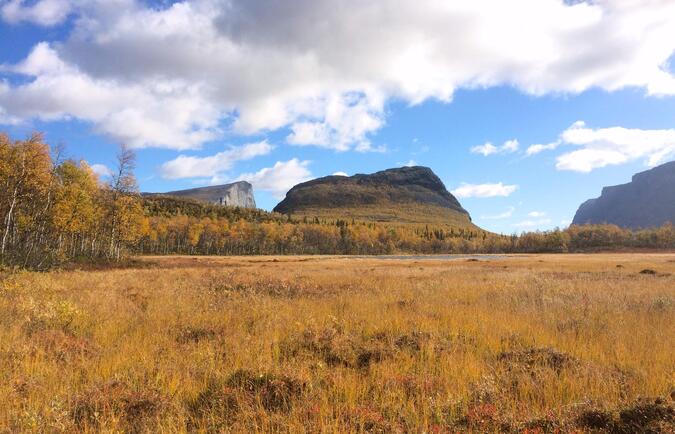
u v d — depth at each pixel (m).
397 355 6.99
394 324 9.31
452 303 12.73
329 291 16.45
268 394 5.29
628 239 141.88
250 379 5.71
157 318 10.12
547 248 146.00
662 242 132.62
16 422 4.41
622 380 5.93
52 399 4.98
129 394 5.14
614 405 4.84
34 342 7.41
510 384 5.71
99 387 5.43
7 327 8.41
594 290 16.12
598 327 9.10
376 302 12.83
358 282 20.23
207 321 9.91
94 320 9.73
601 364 6.65
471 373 6.09
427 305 12.11
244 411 4.63
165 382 5.78
